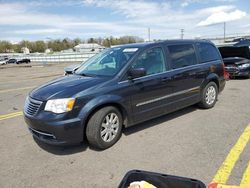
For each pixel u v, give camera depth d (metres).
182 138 4.81
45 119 4.05
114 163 3.97
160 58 5.40
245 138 4.71
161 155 4.16
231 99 7.83
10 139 5.14
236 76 12.12
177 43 5.89
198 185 2.37
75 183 3.48
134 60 4.91
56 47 119.31
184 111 6.54
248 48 12.49
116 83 4.57
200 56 6.40
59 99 4.07
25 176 3.71
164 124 5.61
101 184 3.43
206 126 5.41
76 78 4.88
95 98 4.25
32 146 4.73
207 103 6.61
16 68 37.00
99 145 4.35
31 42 127.25
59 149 4.54
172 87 5.50
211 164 3.80
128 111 4.74
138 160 4.02
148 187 2.36
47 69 30.36
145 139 4.82
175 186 2.45
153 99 5.14
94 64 5.44
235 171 3.58
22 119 6.57
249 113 6.27
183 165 3.80
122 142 4.72
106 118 4.42
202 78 6.30
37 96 4.33
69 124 4.04
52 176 3.68
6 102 8.90
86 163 4.00
